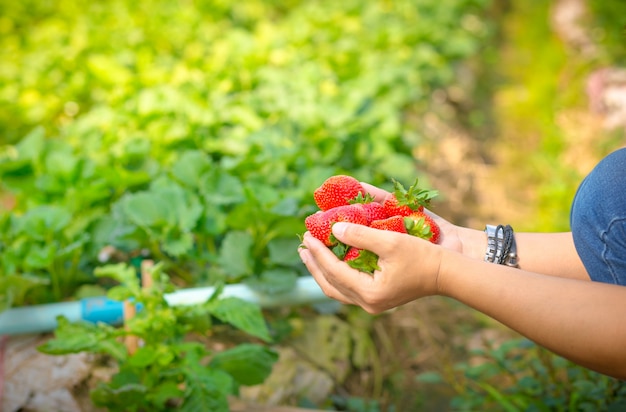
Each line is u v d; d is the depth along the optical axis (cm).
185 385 142
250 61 271
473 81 386
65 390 146
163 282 144
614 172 99
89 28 317
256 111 236
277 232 165
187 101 227
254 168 189
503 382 183
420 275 98
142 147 194
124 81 251
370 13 364
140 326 137
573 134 320
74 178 181
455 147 316
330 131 215
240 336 171
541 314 92
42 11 366
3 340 156
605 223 99
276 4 401
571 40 421
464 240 118
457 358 197
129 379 138
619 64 345
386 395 180
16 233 162
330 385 168
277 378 162
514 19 511
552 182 280
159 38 318
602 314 90
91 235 171
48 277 168
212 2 354
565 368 159
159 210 165
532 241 116
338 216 105
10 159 192
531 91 377
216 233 171
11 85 269
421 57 321
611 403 143
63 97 261
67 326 137
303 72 261
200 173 181
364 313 197
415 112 309
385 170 214
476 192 289
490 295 95
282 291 160
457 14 392
